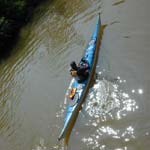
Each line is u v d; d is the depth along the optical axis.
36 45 21.78
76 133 14.10
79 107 15.29
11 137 15.73
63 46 19.91
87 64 16.45
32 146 14.64
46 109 16.16
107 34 18.53
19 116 16.72
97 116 14.41
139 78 15.05
